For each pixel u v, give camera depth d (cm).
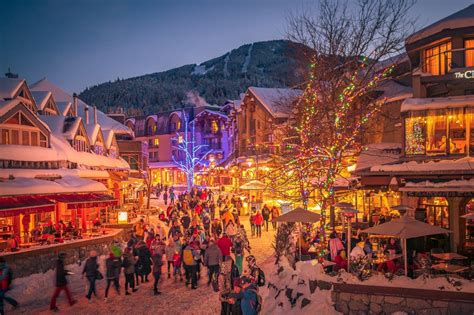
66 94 5569
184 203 3922
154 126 9331
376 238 2125
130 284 1811
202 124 8381
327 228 2589
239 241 1948
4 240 2308
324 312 1321
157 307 1605
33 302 1717
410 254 1577
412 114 2050
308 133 2355
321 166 2345
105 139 4806
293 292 1445
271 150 4466
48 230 2536
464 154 1986
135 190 5822
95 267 1727
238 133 5631
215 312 1528
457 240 1978
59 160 3144
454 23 2114
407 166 1984
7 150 2727
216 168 6681
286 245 1978
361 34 2303
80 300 1725
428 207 2100
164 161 8988
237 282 1159
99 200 2952
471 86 2091
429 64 2300
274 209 3186
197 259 1856
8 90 3169
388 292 1281
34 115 3005
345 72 2356
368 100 2758
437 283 1255
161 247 1808
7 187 2403
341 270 1391
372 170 2055
